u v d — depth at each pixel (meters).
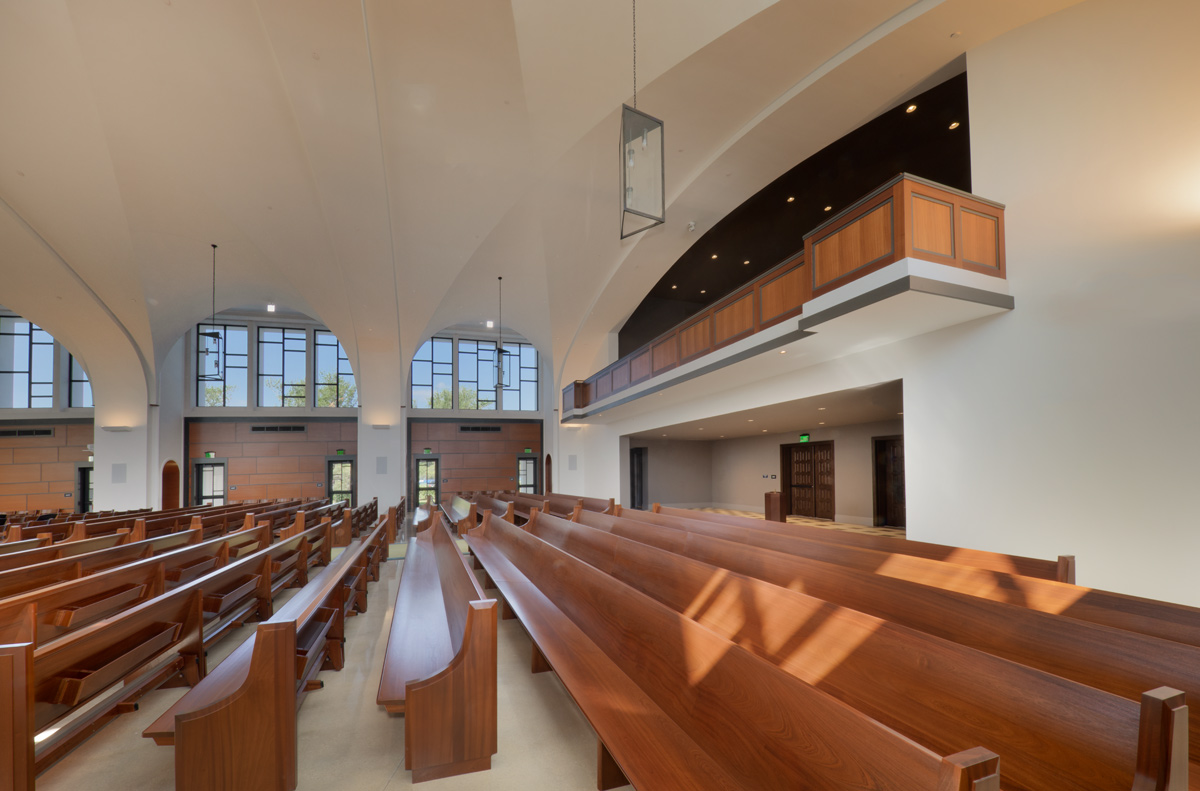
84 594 2.55
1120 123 4.23
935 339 5.58
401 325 13.29
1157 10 4.07
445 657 2.30
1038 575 3.05
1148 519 3.96
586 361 15.10
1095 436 4.27
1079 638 1.71
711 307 7.96
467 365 17.45
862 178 8.71
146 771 2.01
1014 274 4.86
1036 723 1.24
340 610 3.05
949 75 6.02
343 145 7.89
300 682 2.33
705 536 3.76
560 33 6.35
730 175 8.29
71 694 1.78
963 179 8.62
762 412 9.26
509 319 14.65
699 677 1.77
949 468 5.38
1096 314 4.30
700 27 5.95
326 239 10.19
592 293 12.54
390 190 8.98
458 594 2.66
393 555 7.16
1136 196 4.11
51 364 14.27
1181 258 3.88
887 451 10.78
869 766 1.10
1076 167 4.46
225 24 6.40
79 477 14.14
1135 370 4.07
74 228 9.69
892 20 5.41
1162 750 0.97
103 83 7.11
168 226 9.97
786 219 10.07
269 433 15.51
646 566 3.21
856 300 4.90
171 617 2.55
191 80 7.10
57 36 6.51
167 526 6.80
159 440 13.32
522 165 8.63
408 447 16.64
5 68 6.84
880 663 1.64
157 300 11.90
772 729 1.40
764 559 3.16
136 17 6.31
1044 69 4.73
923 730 1.47
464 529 6.77
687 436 14.84
